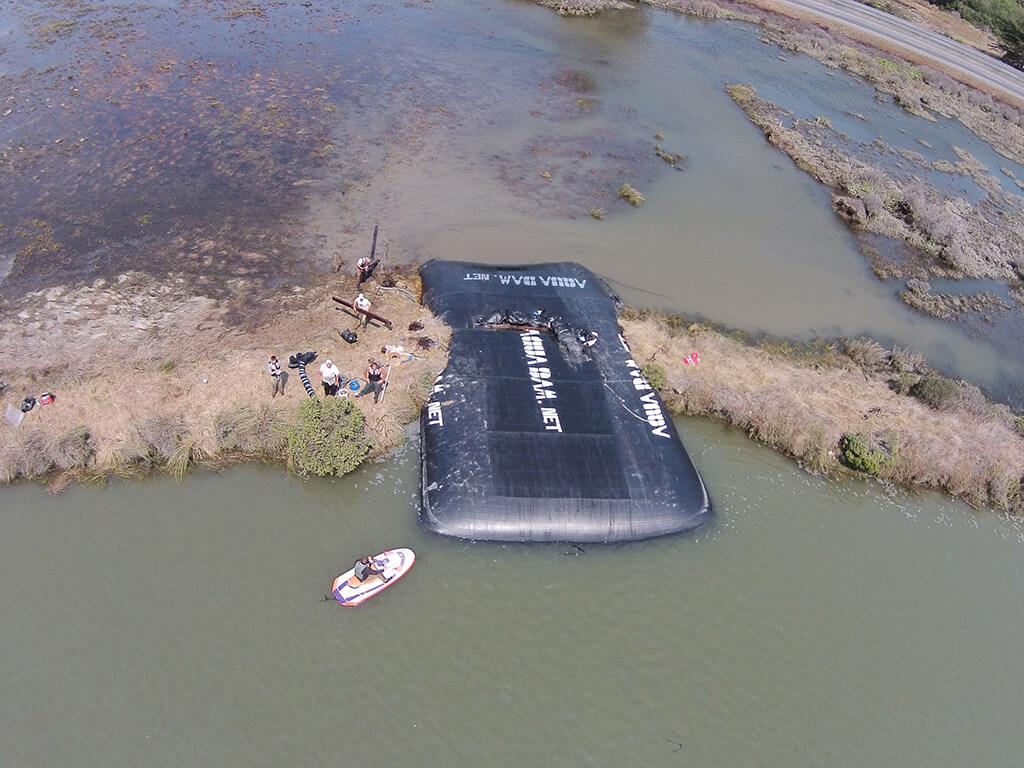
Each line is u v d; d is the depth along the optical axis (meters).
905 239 35.22
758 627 17.69
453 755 14.71
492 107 41.03
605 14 57.41
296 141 34.91
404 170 33.94
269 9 49.72
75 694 15.02
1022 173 45.28
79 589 16.91
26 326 23.00
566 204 33.34
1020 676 17.59
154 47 42.47
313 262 27.25
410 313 24.72
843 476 22.23
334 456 19.39
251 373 21.84
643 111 43.59
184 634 16.19
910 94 52.31
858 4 69.25
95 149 32.44
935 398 24.62
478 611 17.22
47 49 40.94
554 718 15.46
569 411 21.22
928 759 15.74
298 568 17.73
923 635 18.09
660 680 16.36
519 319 24.06
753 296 29.36
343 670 15.84
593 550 18.72
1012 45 66.62
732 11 61.88
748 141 42.06
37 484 19.12
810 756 15.45
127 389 20.95
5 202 28.52
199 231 28.20
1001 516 21.97
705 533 19.64
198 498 19.22
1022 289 33.41
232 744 14.45
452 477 19.20
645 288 28.70
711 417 23.47
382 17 50.91
